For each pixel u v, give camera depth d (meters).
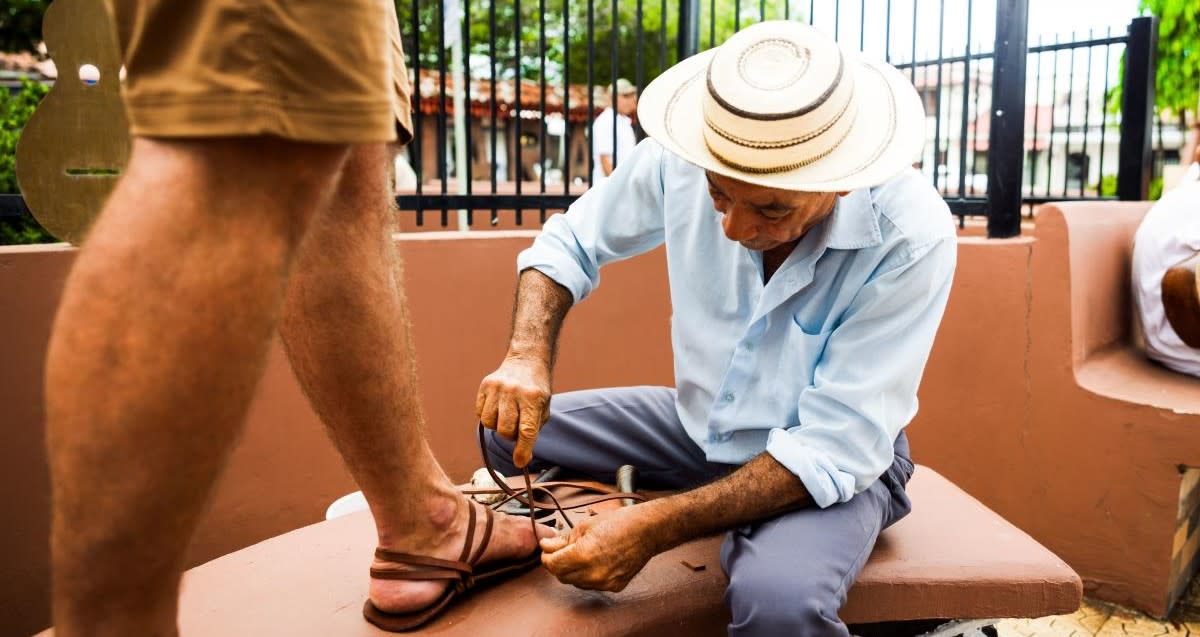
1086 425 2.83
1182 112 6.98
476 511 1.42
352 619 1.36
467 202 2.88
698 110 1.50
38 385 2.00
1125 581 2.81
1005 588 1.55
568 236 1.77
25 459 2.00
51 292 2.00
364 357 1.18
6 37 10.81
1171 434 2.65
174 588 0.82
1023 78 2.99
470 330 2.76
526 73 15.56
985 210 3.12
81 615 0.78
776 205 1.35
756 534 1.47
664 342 3.12
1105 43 4.43
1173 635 2.66
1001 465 3.03
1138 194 4.37
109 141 2.01
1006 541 1.66
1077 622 2.74
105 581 0.77
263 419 2.43
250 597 1.42
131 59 0.78
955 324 3.06
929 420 3.14
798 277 1.55
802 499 1.46
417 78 2.76
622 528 1.33
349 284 1.15
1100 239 3.12
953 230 1.55
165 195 0.76
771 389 1.63
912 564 1.57
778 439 1.47
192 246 0.76
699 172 1.69
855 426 1.48
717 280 1.69
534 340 1.59
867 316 1.52
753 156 1.29
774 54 1.35
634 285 3.05
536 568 1.53
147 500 0.76
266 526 2.46
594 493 1.85
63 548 0.77
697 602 1.48
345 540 1.62
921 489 1.92
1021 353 2.95
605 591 1.38
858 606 1.53
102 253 0.75
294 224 0.83
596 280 1.82
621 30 13.80
